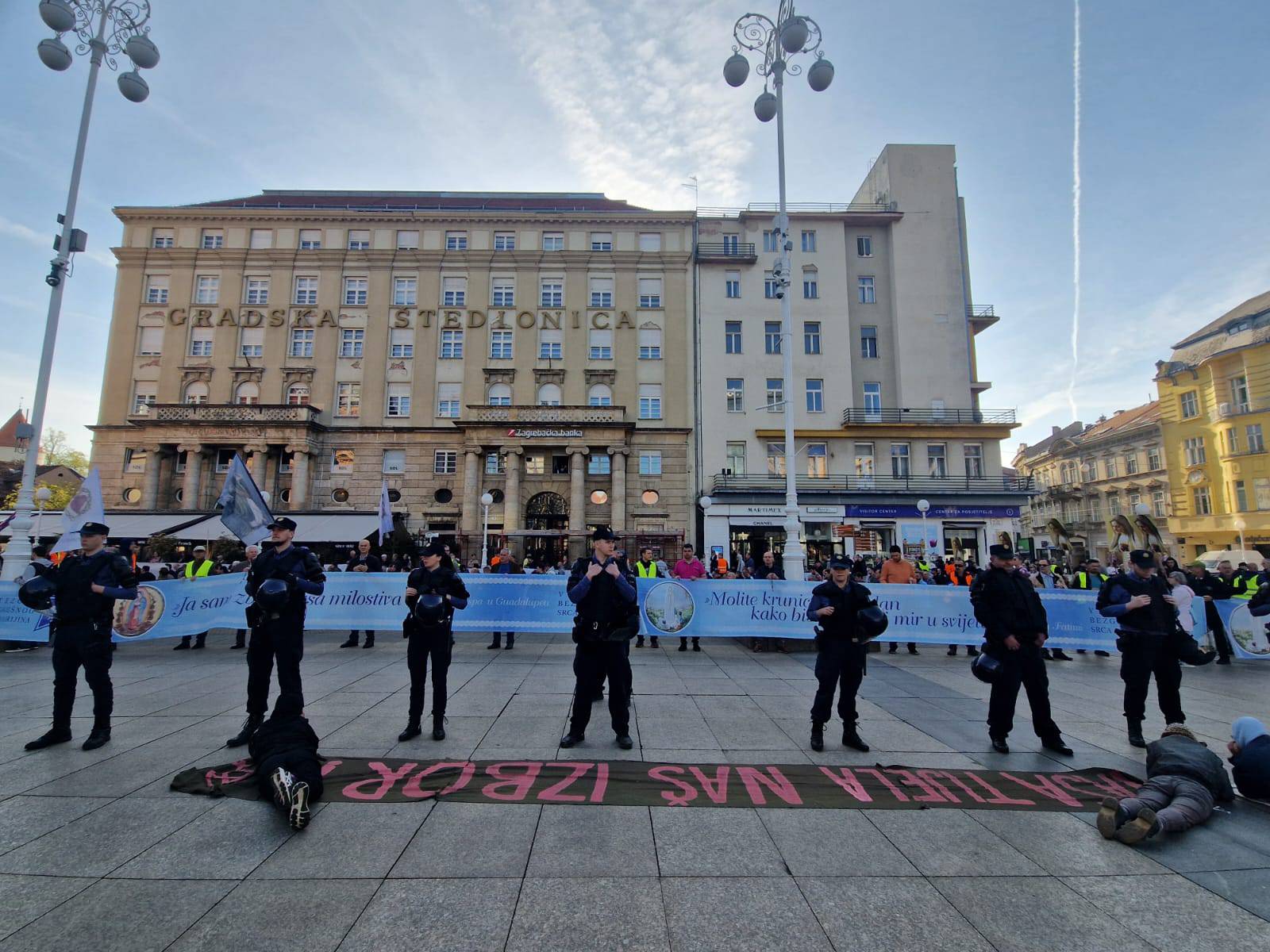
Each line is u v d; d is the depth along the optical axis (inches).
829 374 1422.2
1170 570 517.0
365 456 1341.0
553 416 1312.7
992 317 1594.5
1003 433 1378.0
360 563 489.4
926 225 1499.8
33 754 208.1
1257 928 118.3
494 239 1459.2
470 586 455.8
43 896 122.4
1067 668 420.8
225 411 1277.1
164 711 264.5
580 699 221.1
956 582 608.4
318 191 1642.5
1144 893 130.3
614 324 1424.7
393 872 133.0
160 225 1432.1
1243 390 1510.8
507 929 113.9
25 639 425.7
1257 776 177.6
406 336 1398.9
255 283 1414.9
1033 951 110.6
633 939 111.9
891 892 128.8
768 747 223.6
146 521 1127.6
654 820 160.1
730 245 1471.5
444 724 236.5
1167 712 245.6
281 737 177.2
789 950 109.6
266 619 221.5
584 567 226.5
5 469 2078.0
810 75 523.5
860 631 222.2
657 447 1366.9
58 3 509.4
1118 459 1952.5
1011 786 187.5
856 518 1301.7
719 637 486.3
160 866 134.4
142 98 554.6
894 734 242.4
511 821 158.2
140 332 1387.8
